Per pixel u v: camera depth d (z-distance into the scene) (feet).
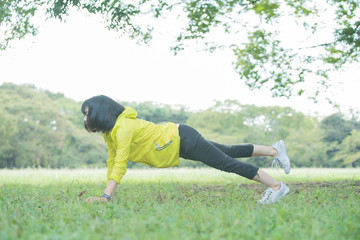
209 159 12.26
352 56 28.12
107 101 12.39
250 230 7.26
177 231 6.98
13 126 142.41
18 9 22.36
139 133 12.22
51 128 150.61
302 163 148.25
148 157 12.38
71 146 152.05
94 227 7.34
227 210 9.12
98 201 11.46
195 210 9.97
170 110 171.32
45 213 9.78
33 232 7.47
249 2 25.23
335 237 6.78
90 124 12.35
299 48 28.09
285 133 156.87
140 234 6.93
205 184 24.47
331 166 145.18
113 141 12.47
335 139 147.43
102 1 22.68
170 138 12.26
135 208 10.75
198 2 24.67
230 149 13.16
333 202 11.85
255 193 16.43
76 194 15.94
